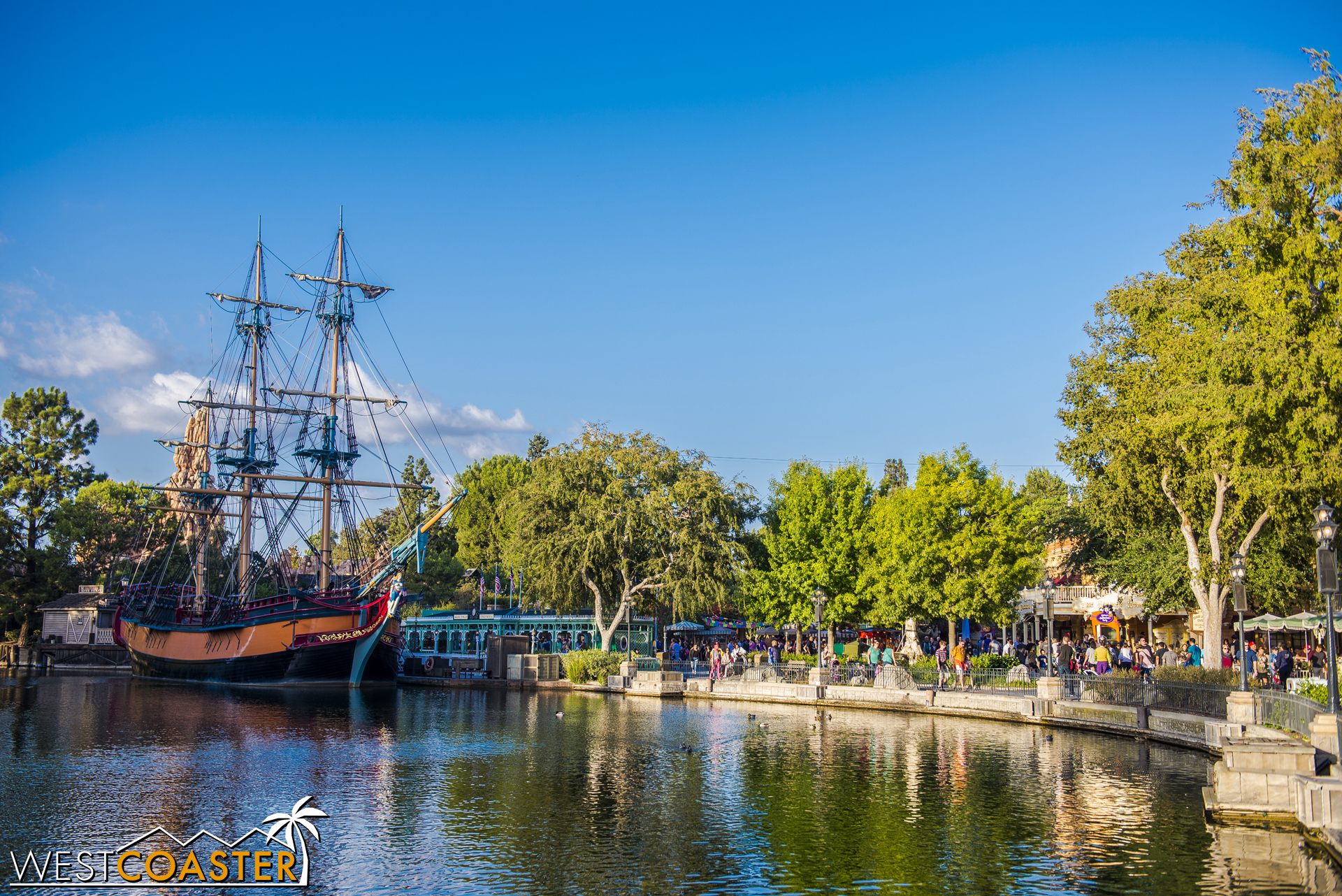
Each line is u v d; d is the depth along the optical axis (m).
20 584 87.81
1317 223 31.28
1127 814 20.80
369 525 81.94
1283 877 15.80
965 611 52.91
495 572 106.50
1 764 28.78
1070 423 50.38
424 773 26.97
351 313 80.44
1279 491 32.78
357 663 64.62
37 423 91.00
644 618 75.38
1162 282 42.28
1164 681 34.12
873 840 18.92
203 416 88.31
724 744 32.69
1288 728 24.77
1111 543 60.91
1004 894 15.35
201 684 67.19
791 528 65.88
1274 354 30.86
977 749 31.09
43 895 16.00
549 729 37.69
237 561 82.38
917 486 56.12
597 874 16.75
